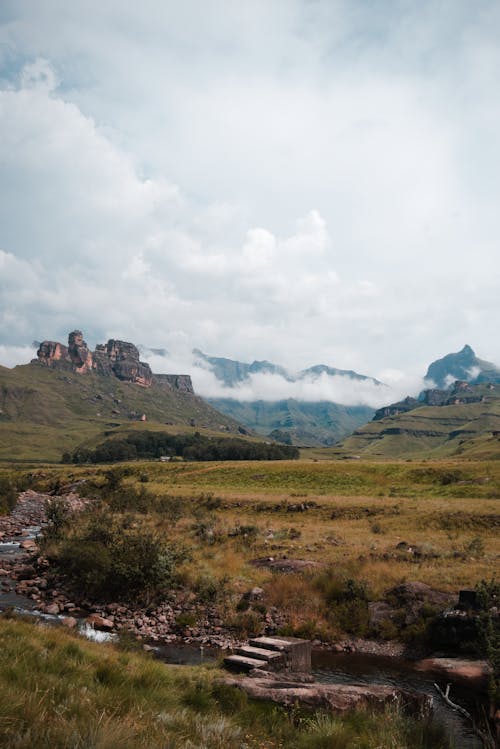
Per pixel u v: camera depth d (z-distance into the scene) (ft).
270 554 115.55
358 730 32.30
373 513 181.16
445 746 32.07
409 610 76.18
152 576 87.66
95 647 44.62
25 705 22.11
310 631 74.74
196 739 24.68
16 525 195.21
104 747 19.49
